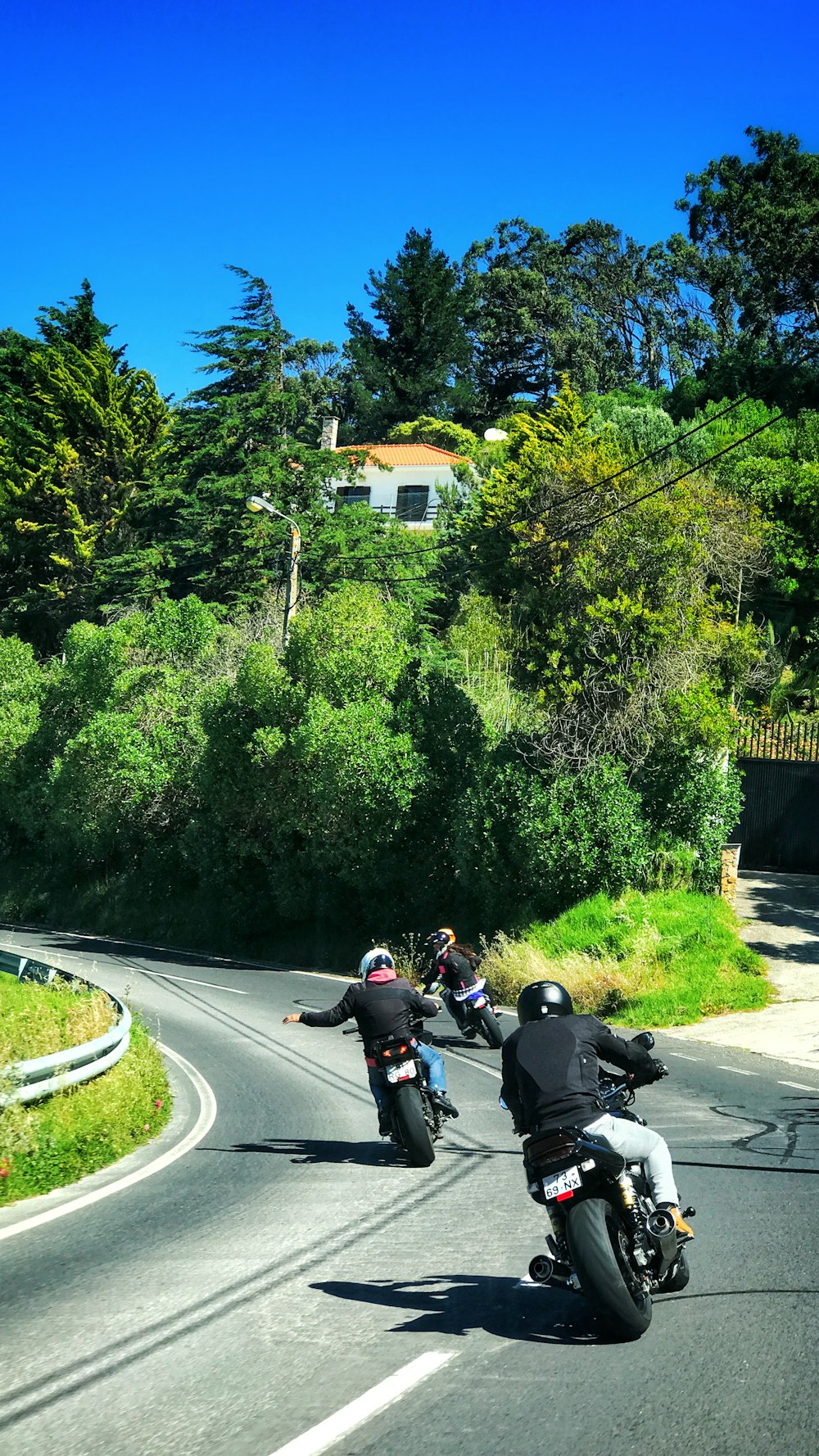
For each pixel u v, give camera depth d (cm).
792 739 2838
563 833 2159
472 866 2338
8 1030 1335
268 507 3077
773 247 5359
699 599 2353
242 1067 1522
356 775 2658
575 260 9944
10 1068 1011
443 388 9294
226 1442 417
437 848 2661
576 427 3775
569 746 2247
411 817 2658
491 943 2272
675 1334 504
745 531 2553
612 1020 1708
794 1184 789
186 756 3447
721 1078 1252
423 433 8212
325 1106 1241
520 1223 719
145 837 3703
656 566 2297
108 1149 1012
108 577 5191
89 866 4050
